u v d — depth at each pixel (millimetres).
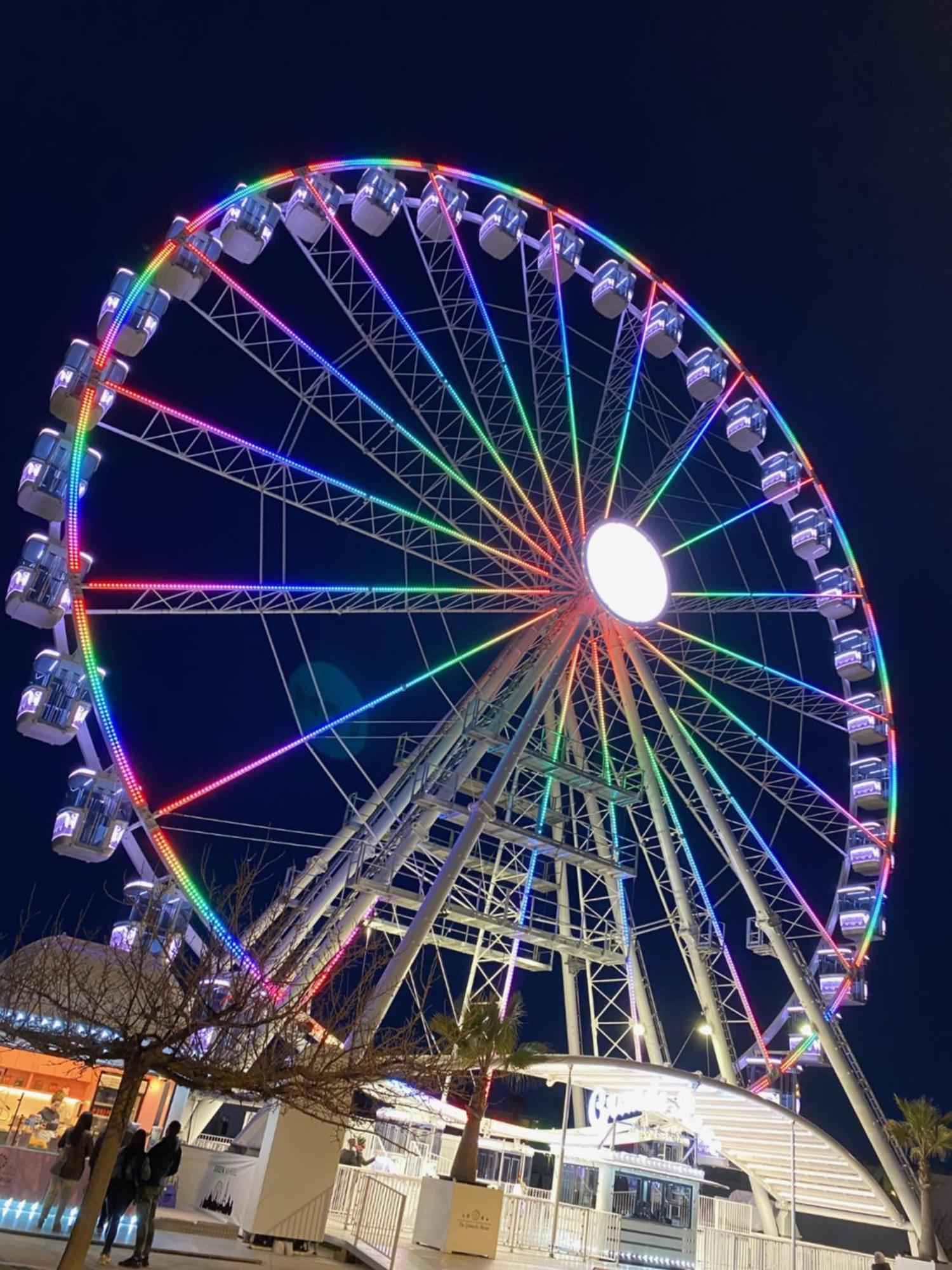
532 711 31062
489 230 36094
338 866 28281
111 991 18547
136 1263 15703
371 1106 25266
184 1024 15031
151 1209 15945
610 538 34219
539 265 38250
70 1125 25984
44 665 27188
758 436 39875
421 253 34719
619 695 35219
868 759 38938
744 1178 50281
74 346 28484
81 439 26781
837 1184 32812
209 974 15641
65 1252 12383
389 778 30391
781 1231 35594
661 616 34938
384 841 29531
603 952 33844
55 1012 17547
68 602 27188
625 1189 27438
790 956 34156
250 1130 23266
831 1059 33531
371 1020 22359
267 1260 18250
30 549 27641
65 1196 17359
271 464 30016
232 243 31156
